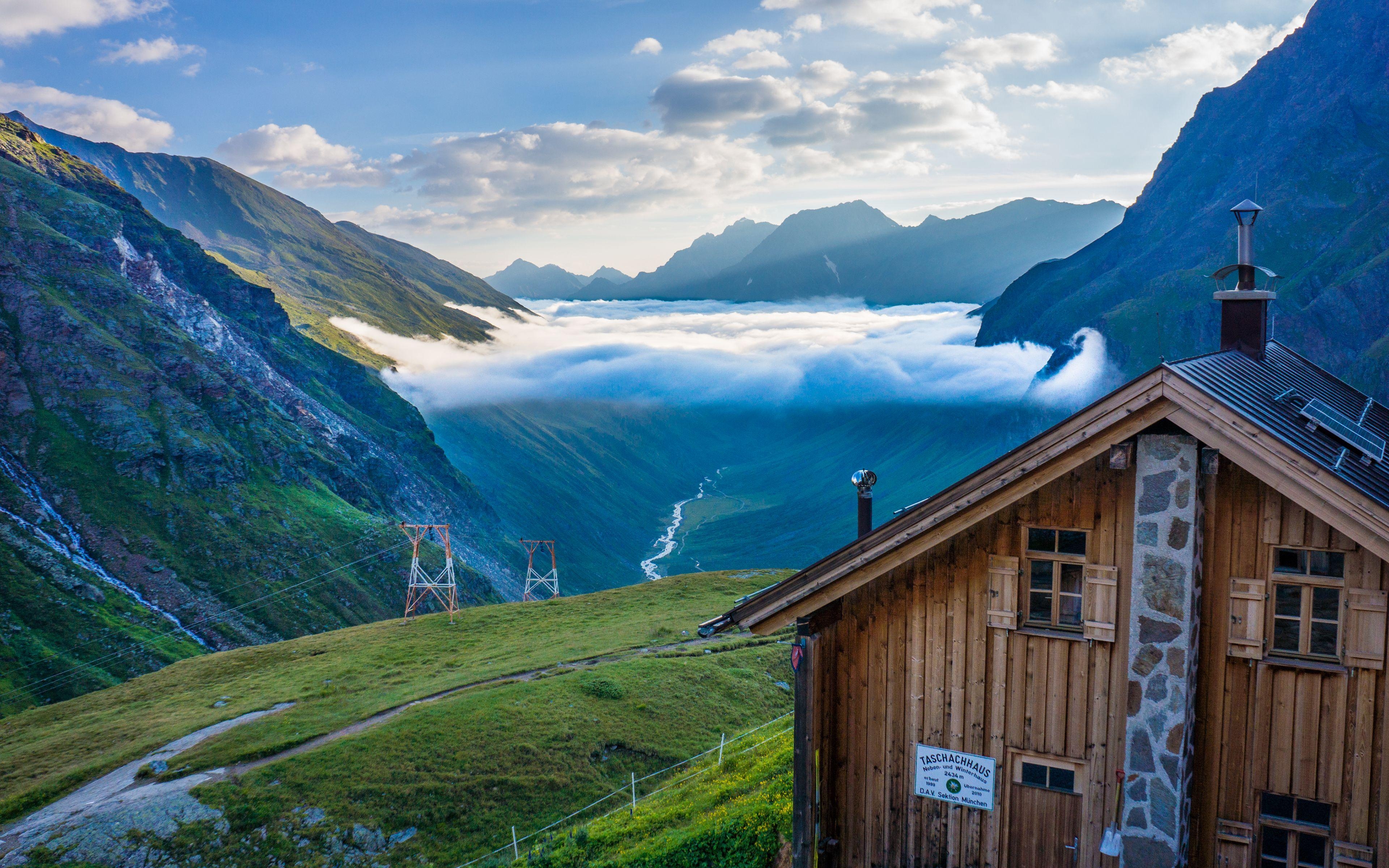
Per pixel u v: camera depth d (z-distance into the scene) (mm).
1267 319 25391
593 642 88062
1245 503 15195
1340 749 14641
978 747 17344
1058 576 16766
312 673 90375
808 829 17594
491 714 64000
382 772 57031
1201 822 15703
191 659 104125
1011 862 17125
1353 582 14430
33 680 151750
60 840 51625
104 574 188625
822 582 17703
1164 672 15000
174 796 55156
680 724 65125
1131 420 15102
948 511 16609
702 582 114688
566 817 53500
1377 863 14336
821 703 18422
